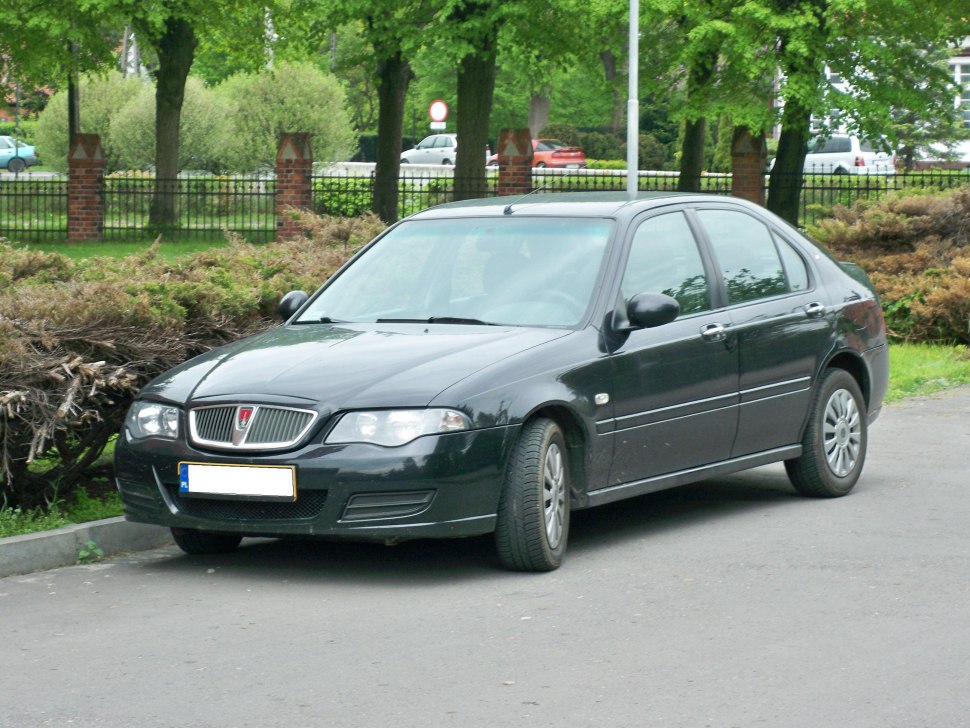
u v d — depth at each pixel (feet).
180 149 167.63
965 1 98.89
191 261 37.83
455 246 29.19
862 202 69.36
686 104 101.40
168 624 22.24
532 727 17.13
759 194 102.32
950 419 43.57
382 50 114.52
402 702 18.15
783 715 17.49
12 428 27.55
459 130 109.50
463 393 24.14
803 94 96.48
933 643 20.54
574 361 25.84
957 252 63.62
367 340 26.35
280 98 171.01
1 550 25.88
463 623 21.97
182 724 17.42
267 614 22.77
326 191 111.55
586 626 21.70
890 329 62.49
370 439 23.75
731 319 29.40
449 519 23.93
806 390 31.17
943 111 106.52
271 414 24.32
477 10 104.42
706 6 96.48
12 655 20.61
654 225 29.12
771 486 33.65
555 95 271.69
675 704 17.95
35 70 124.57
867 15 99.60
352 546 28.17
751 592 23.65
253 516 24.49
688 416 28.09
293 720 17.49
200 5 119.85
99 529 27.58
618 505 31.99
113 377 27.61
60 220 116.57
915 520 29.37
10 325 27.63
